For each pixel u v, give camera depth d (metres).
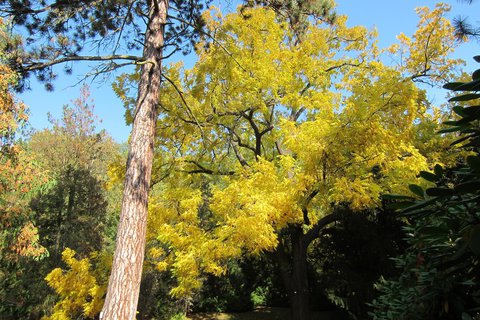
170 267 10.98
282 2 8.96
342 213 9.87
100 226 13.14
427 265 2.29
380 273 10.02
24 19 6.34
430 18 10.25
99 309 7.79
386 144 6.61
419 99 8.66
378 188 6.82
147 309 12.33
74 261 8.23
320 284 14.28
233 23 9.43
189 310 15.66
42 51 5.96
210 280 16.73
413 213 1.58
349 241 11.25
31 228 8.24
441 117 9.91
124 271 4.61
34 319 11.32
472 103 6.54
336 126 6.45
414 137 8.26
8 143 7.22
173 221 8.44
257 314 16.12
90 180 13.51
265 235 6.62
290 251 12.63
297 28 10.37
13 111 6.81
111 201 18.77
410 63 10.76
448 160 7.94
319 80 10.73
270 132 11.56
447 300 2.11
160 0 6.45
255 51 9.20
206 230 8.68
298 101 9.24
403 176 7.43
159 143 9.75
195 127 9.50
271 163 7.43
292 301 10.05
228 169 11.75
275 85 8.91
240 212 6.68
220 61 8.69
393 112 6.75
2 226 8.10
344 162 6.87
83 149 15.12
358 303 10.41
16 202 8.35
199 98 9.32
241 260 15.49
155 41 6.04
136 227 4.87
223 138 10.88
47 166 13.92
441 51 10.16
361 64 11.88
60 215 12.81
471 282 1.97
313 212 10.39
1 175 7.29
